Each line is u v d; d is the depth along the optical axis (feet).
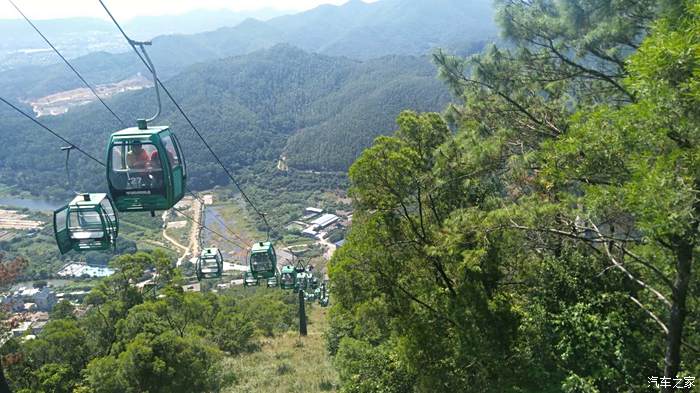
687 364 28.60
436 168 38.70
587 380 28.43
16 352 62.49
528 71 36.35
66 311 82.48
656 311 30.78
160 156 26.25
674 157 17.79
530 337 32.73
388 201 41.75
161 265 87.35
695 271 24.39
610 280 32.17
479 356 35.68
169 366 51.67
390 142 41.24
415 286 41.93
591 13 30.07
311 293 132.26
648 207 17.89
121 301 77.87
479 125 38.81
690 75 17.52
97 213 31.53
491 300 38.14
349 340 47.19
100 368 52.54
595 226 27.25
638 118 18.99
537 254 35.91
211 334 92.07
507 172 34.19
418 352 39.11
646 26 27.30
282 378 67.21
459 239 32.89
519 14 34.35
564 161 24.89
